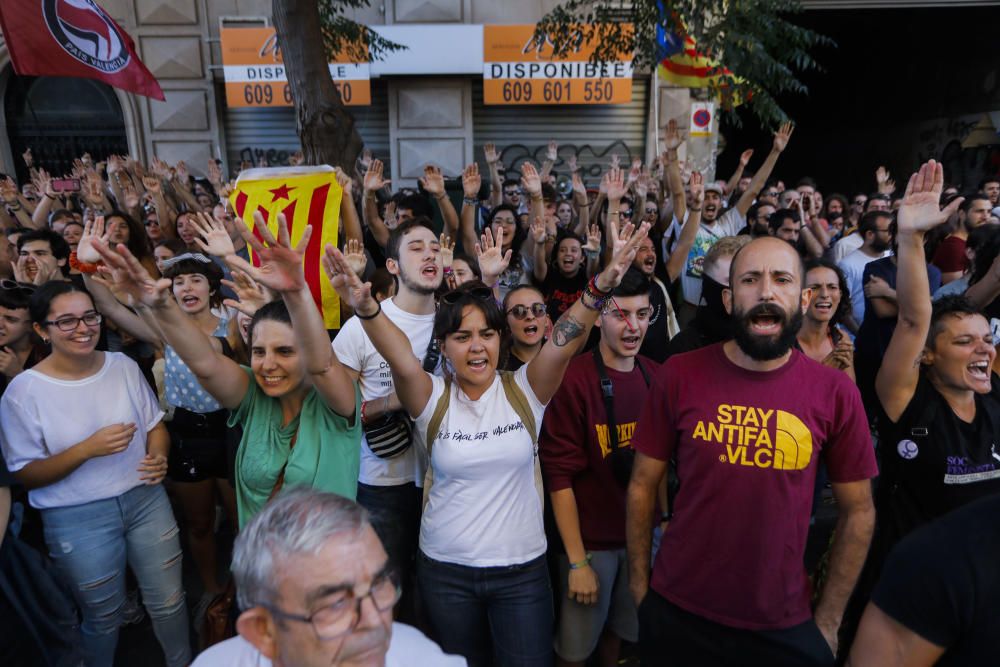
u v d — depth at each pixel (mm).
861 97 17125
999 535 1139
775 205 7074
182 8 9820
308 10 4660
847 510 1821
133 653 2949
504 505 2102
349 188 4023
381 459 2535
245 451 2070
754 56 5391
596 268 3684
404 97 10242
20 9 4301
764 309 1709
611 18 6801
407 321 2721
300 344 1836
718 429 1791
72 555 2375
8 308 2730
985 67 12555
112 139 10562
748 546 1747
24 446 2316
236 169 10586
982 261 3428
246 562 1074
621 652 2967
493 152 5938
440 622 2146
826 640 1798
